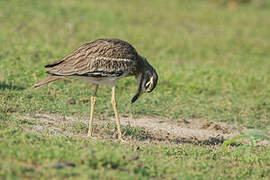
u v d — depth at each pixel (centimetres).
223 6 3562
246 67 2052
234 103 1525
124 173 744
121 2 3139
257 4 3719
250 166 929
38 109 1190
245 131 967
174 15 3009
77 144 857
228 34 2700
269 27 3048
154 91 1535
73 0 2916
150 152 917
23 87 1356
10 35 2011
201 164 877
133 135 1083
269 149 1109
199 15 3112
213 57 2202
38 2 2695
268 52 2447
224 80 1748
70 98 1311
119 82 1546
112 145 912
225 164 924
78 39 2133
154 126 1223
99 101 1360
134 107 1345
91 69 982
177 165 850
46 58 1691
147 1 3297
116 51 1008
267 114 1452
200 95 1567
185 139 1137
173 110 1379
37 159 744
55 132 997
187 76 1725
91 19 2556
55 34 2161
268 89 1697
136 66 1050
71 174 707
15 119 1048
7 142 801
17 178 670
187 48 2298
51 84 1416
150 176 775
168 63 1934
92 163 755
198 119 1347
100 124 1138
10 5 2545
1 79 1372
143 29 2531
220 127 1285
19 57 1650
